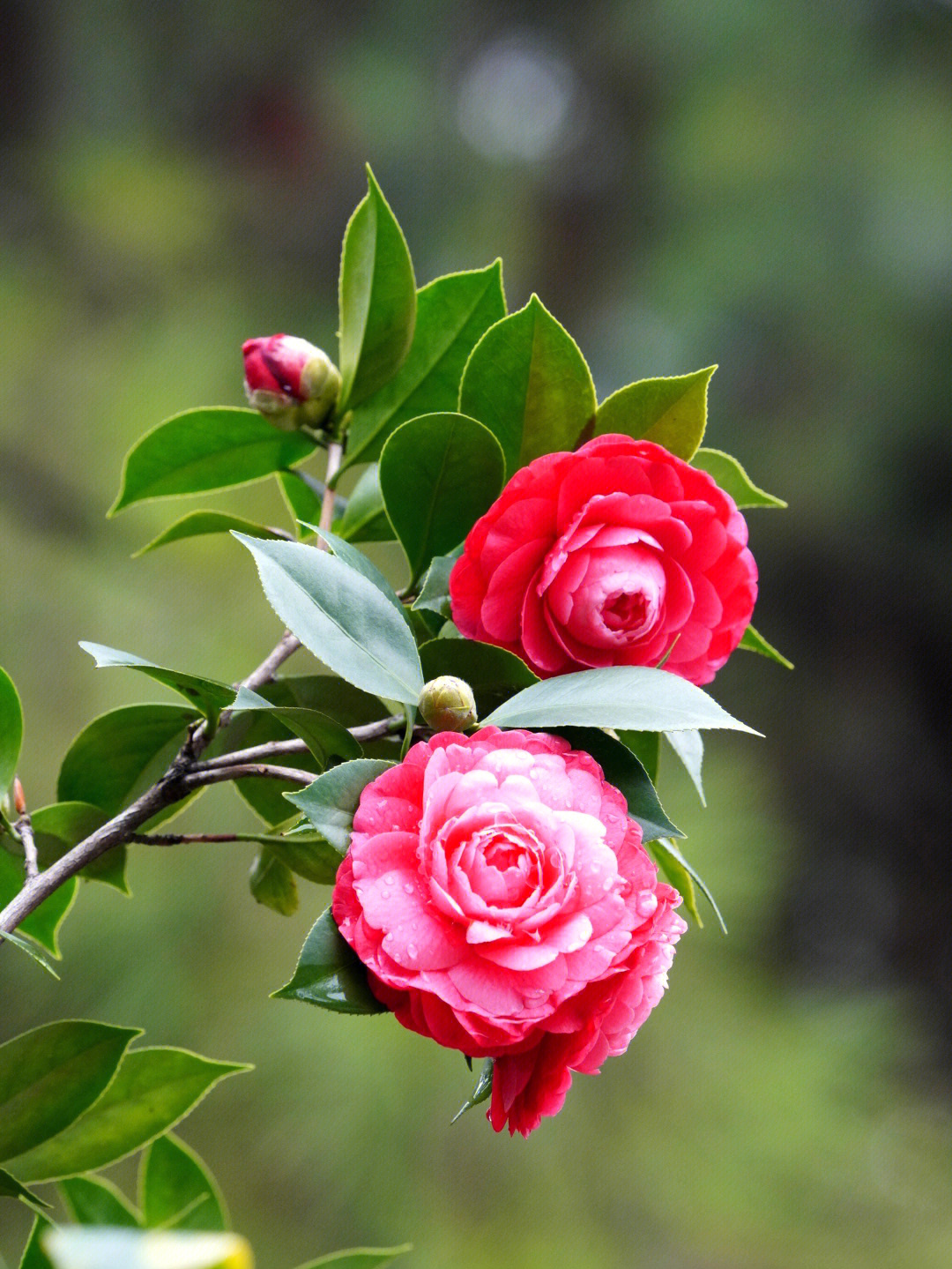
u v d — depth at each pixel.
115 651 1.62
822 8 5.46
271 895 1.72
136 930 2.53
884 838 6.47
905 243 5.44
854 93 5.52
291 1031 2.51
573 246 5.75
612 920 1.55
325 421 1.75
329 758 1.63
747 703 6.32
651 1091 2.78
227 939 2.57
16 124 4.23
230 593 2.79
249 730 1.71
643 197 5.70
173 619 2.75
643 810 1.60
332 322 4.48
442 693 1.60
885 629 6.40
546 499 1.62
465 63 5.59
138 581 2.81
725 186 5.51
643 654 1.63
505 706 1.60
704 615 1.64
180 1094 1.68
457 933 1.55
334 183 4.80
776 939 6.16
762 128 5.48
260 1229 2.45
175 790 1.62
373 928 1.54
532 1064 1.56
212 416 1.78
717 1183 2.71
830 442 5.79
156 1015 2.50
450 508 1.69
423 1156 2.53
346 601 1.62
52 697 2.69
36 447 3.07
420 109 5.03
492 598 1.63
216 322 3.82
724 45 5.48
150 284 3.91
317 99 4.78
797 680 6.39
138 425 3.21
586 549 1.62
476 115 5.69
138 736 1.71
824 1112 2.93
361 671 1.60
